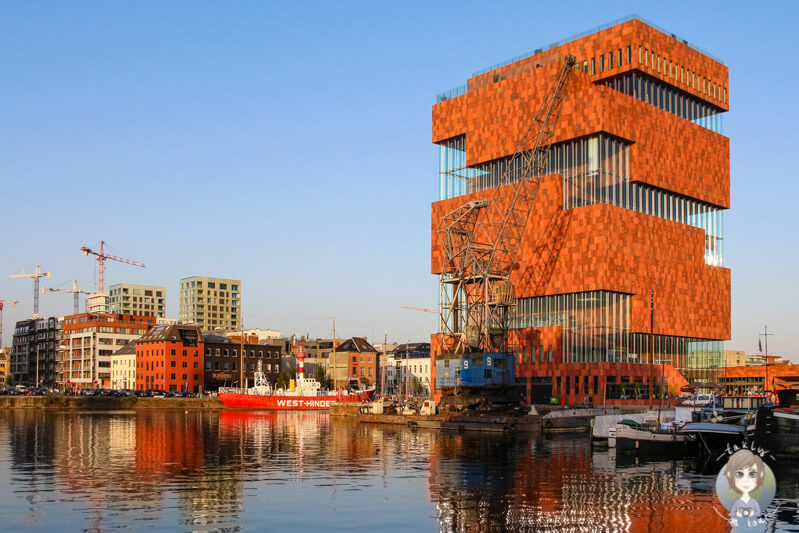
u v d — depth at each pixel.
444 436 100.50
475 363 126.81
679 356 163.88
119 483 55.09
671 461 69.19
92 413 172.88
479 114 172.62
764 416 65.12
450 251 138.50
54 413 172.88
